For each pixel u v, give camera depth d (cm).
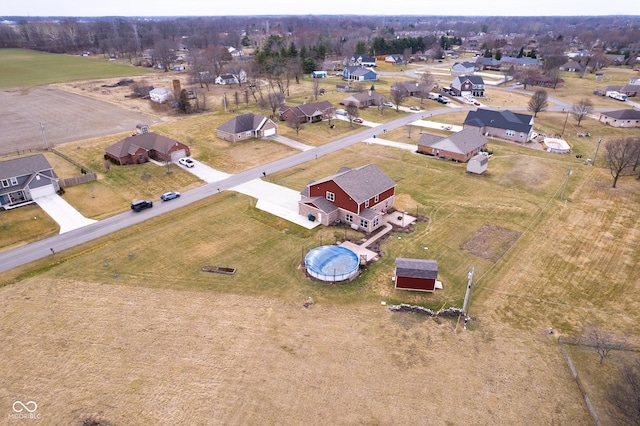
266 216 5334
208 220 5241
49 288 3972
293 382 2973
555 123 9775
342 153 7612
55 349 3241
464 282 4078
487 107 11412
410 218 5294
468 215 5359
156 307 3709
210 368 3078
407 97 12075
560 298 3844
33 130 8969
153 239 4816
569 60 18162
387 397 2870
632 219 5244
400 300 3841
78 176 6297
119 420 2680
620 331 3444
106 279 4100
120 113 10406
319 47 17938
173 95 11800
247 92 12275
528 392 2916
